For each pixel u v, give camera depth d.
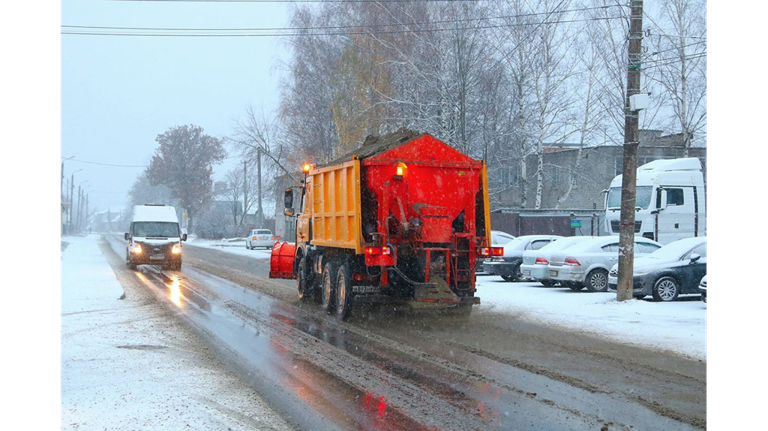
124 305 15.85
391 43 31.47
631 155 15.94
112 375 8.55
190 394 7.62
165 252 27.75
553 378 8.45
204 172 93.12
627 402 7.33
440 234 13.13
